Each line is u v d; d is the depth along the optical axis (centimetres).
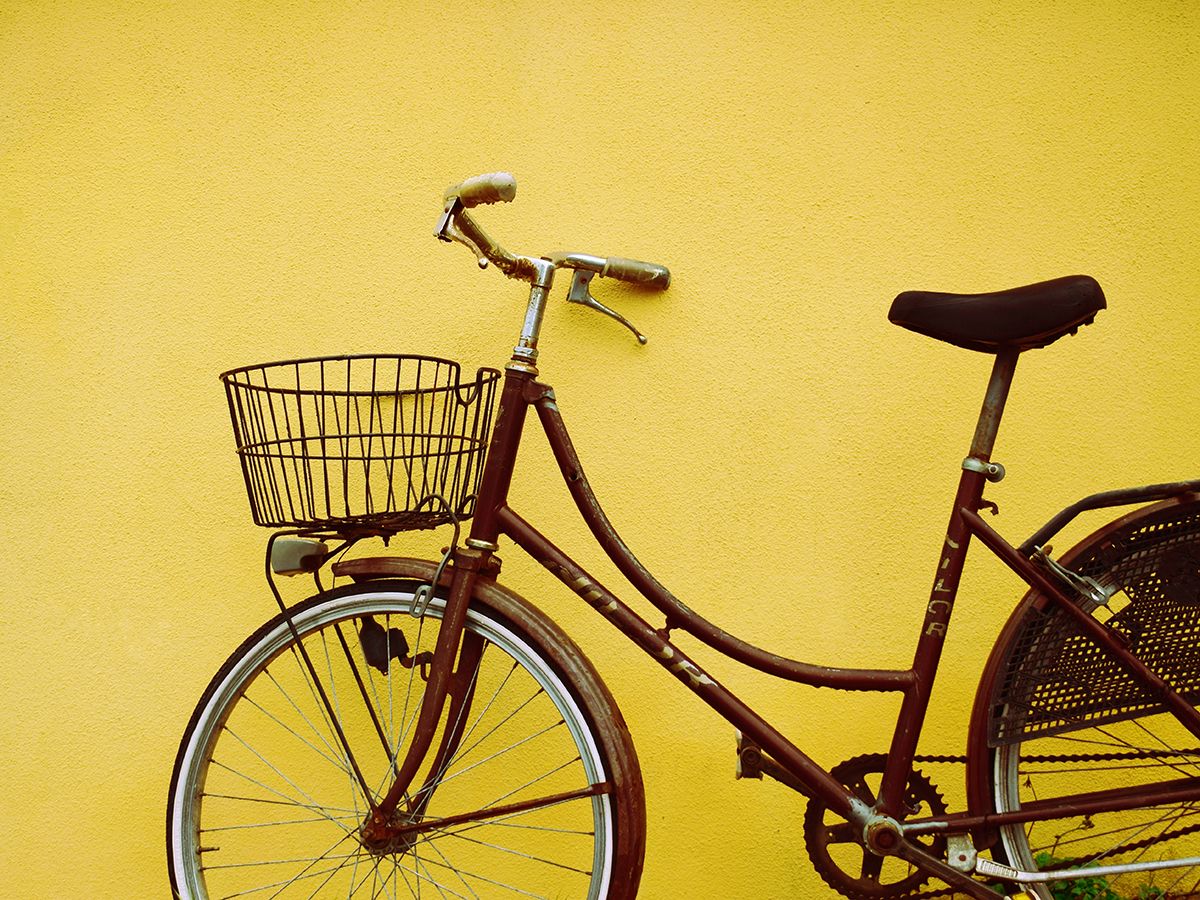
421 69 173
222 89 174
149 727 168
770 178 169
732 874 162
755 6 171
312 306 172
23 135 174
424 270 171
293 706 168
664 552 167
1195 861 126
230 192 173
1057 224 167
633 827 129
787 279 168
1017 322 122
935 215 168
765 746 131
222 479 171
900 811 129
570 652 134
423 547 168
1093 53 168
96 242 174
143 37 174
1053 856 154
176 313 173
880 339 167
